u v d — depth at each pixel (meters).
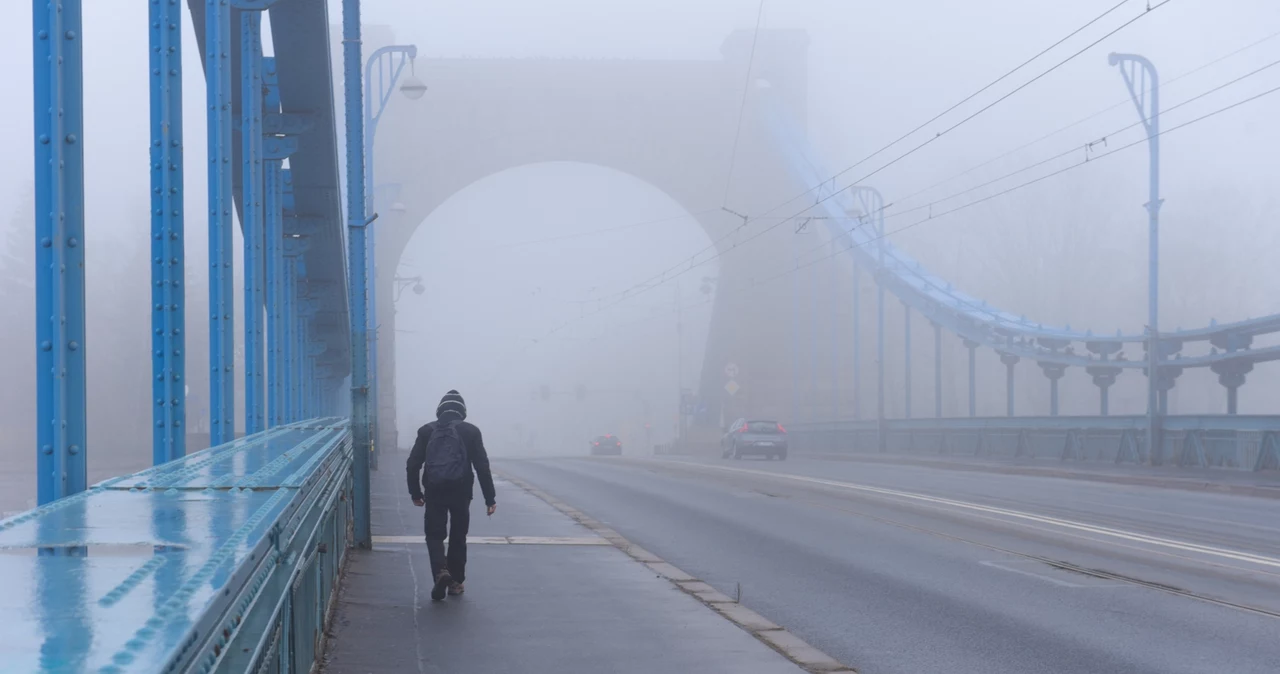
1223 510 32.16
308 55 30.11
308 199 39.22
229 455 12.00
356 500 23.28
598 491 43.62
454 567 17.84
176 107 15.10
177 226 14.98
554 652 13.93
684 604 17.33
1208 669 13.26
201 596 4.25
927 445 75.31
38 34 9.73
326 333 62.22
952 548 24.45
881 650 14.47
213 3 19.55
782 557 23.69
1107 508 32.81
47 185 9.69
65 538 5.61
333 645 14.00
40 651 3.44
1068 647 14.48
